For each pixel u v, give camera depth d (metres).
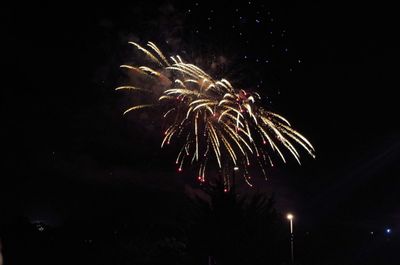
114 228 28.33
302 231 23.25
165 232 19.83
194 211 16.09
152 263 18.62
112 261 22.20
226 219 15.66
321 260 25.38
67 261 23.38
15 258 22.75
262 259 15.78
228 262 15.70
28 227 25.95
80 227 28.59
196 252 15.89
